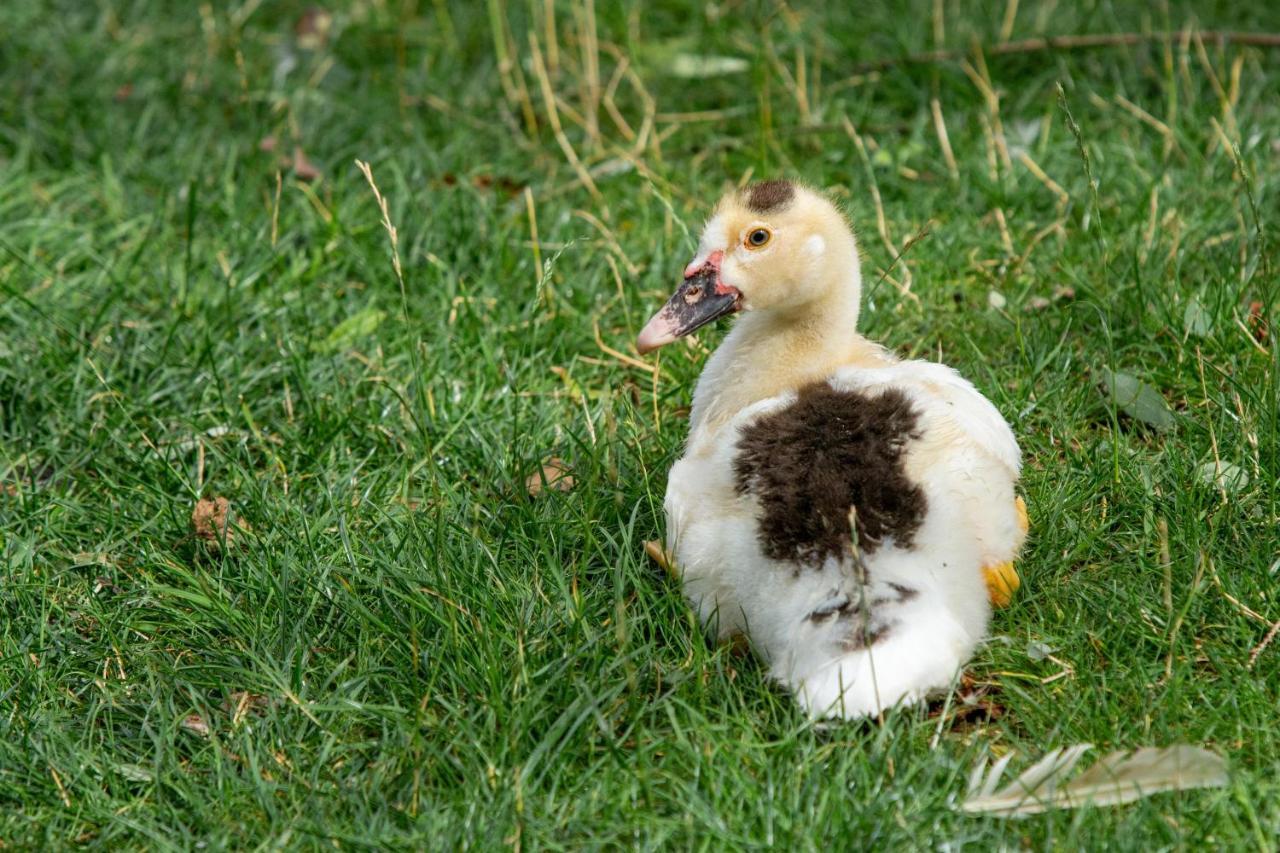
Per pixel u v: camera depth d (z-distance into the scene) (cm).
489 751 658
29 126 1238
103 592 797
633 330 998
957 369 930
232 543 812
